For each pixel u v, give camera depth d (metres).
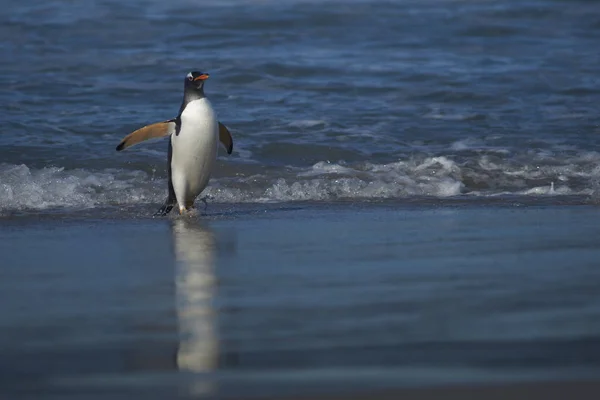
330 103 26.34
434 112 25.39
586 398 6.34
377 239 13.08
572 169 20.00
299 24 36.84
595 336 7.90
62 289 10.08
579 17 38.75
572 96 27.27
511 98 27.00
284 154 21.22
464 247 12.26
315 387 6.69
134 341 8.01
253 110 25.41
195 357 7.52
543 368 7.05
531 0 41.00
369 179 19.33
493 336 7.95
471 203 17.12
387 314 8.75
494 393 6.46
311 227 14.43
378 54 32.94
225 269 11.06
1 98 26.45
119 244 13.11
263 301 9.37
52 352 7.70
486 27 36.78
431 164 20.20
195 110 16.27
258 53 32.78
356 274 10.61
